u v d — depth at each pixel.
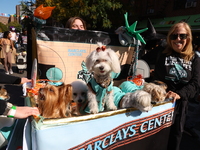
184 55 1.98
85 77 2.30
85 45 2.23
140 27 12.41
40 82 2.04
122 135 1.50
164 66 2.04
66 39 2.09
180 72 1.93
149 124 1.68
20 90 4.77
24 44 9.03
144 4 12.48
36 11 1.81
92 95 1.67
